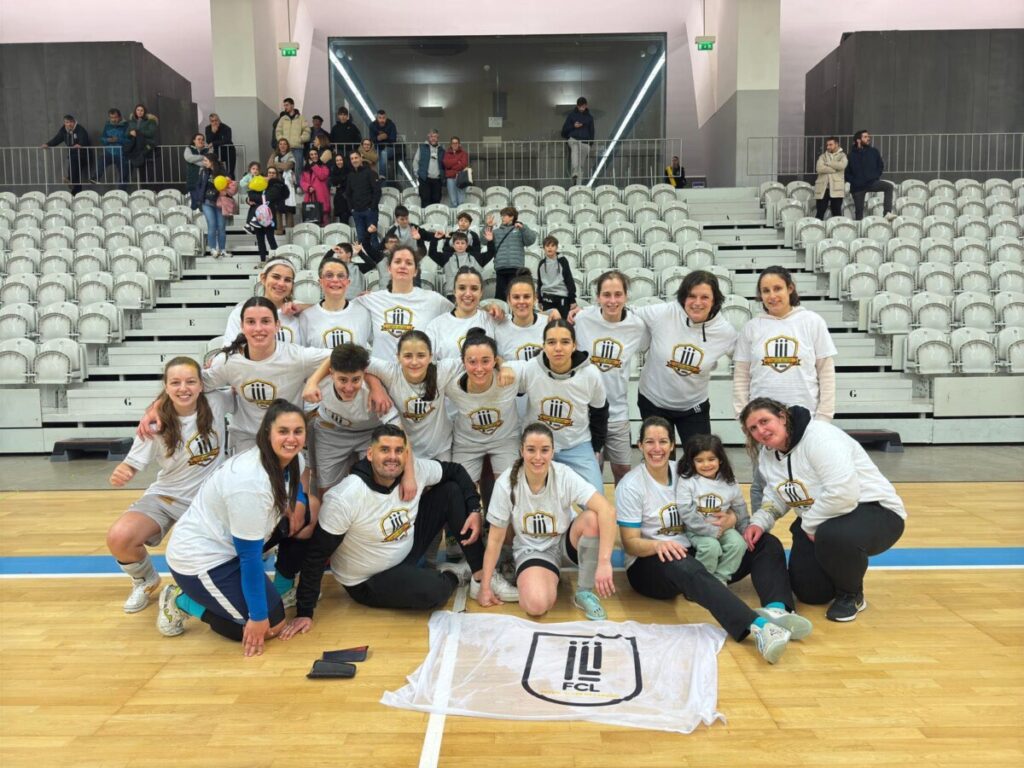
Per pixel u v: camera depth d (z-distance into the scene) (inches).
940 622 113.0
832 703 89.7
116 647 106.6
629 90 505.0
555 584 117.6
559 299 262.2
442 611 117.8
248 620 104.0
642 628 109.8
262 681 96.0
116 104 461.7
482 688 93.0
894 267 299.9
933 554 143.3
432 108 507.8
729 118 452.8
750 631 103.9
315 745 81.8
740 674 97.0
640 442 118.9
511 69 504.7
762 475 126.6
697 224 349.1
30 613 119.0
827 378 132.2
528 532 120.4
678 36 551.5
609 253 321.4
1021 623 112.4
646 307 144.3
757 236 365.4
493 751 80.4
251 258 336.2
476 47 503.2
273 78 468.1
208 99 561.6
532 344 145.2
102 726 85.7
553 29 547.8
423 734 83.7
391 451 108.2
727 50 458.0
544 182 494.9
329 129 548.4
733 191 400.5
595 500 116.0
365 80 505.7
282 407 100.3
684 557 114.4
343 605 121.9
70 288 301.9
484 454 134.8
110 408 257.9
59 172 461.4
